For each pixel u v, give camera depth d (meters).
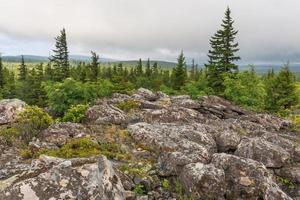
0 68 68.25
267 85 47.09
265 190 8.84
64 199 7.08
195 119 17.64
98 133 13.30
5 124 14.41
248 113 22.95
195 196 8.90
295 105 44.16
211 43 41.25
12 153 11.30
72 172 7.65
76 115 15.82
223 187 8.89
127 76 80.06
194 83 39.31
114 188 7.63
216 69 39.97
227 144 13.11
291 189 11.05
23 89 53.59
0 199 6.86
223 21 40.75
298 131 20.11
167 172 10.05
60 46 58.91
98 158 8.20
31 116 14.05
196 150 11.31
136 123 14.37
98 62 58.25
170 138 12.55
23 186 7.15
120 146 12.10
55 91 19.66
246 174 9.29
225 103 24.19
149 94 25.41
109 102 19.89
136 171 9.92
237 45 40.28
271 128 19.45
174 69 56.22
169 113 16.72
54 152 10.99
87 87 22.47
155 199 9.03
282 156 11.75
